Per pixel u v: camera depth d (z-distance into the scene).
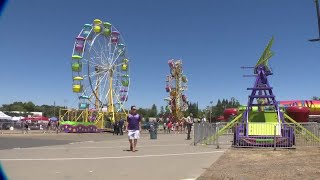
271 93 21.64
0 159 13.17
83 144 21.53
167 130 54.50
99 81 56.91
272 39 21.92
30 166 11.53
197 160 13.56
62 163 12.34
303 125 19.58
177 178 9.84
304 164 12.34
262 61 22.44
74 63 52.97
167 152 16.31
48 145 20.70
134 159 13.69
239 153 16.05
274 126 18.53
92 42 54.91
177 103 85.81
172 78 86.44
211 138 20.73
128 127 16.75
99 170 10.97
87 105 54.69
